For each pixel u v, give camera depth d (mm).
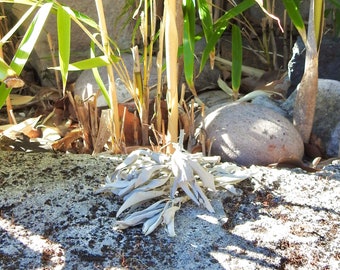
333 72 822
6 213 474
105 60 589
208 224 454
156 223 445
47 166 550
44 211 473
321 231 452
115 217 464
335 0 799
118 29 927
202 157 521
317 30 621
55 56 932
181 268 411
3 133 706
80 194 496
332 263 419
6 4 904
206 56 664
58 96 878
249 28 1011
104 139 644
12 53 934
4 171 539
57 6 556
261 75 925
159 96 634
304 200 495
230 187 499
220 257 420
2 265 416
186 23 632
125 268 412
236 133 611
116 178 498
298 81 791
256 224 459
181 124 662
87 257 423
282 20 1011
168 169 492
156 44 934
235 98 724
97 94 669
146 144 649
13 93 956
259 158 603
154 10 615
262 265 413
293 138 622
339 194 504
